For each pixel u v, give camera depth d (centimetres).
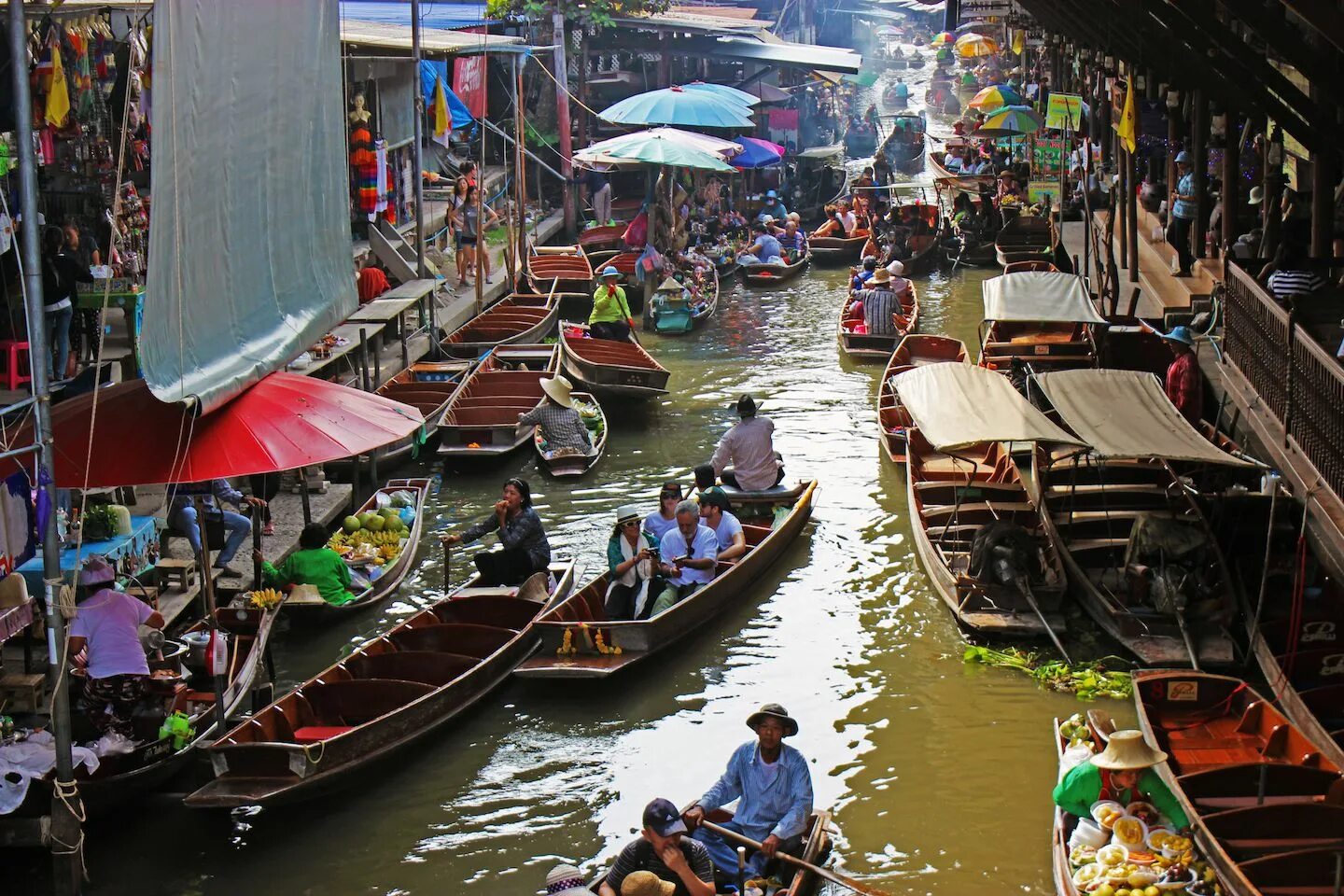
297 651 1348
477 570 1491
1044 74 4572
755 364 2452
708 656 1342
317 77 1243
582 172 3550
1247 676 1247
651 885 753
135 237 1648
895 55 7488
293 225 1205
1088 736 1042
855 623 1412
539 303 2677
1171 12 1770
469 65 2898
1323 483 1267
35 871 982
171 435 1001
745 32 4100
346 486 1691
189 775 1091
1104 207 2980
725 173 3662
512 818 1078
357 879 999
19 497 1022
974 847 1022
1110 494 1577
